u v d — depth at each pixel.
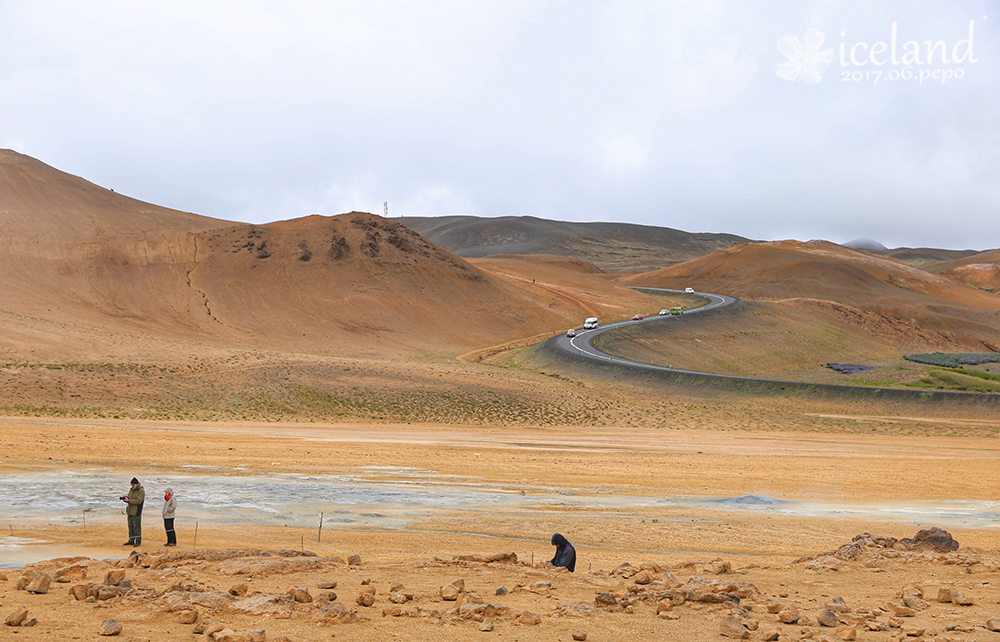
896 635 8.90
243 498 24.91
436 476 31.73
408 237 161.12
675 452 44.56
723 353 119.25
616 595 10.48
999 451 49.59
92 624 8.36
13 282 113.56
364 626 8.64
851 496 30.23
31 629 8.09
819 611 10.09
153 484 26.97
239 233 148.12
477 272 160.75
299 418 59.41
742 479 34.00
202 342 103.12
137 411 55.53
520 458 38.97
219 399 62.62
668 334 122.44
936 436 59.22
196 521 20.88
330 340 116.50
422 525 21.48
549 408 68.75
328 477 30.31
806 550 19.56
